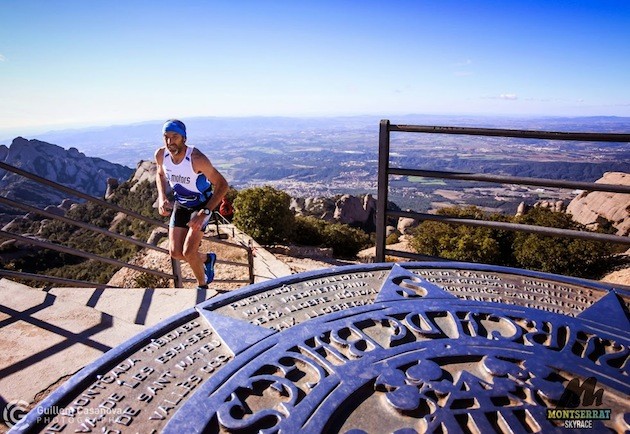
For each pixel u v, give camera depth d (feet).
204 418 4.61
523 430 4.51
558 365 5.56
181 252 10.33
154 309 9.65
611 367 5.53
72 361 7.16
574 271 42.75
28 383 6.59
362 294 7.55
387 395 4.94
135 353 5.81
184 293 10.41
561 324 6.57
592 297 7.59
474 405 4.89
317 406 4.79
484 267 8.69
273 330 6.29
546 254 43.14
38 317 8.47
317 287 7.82
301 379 5.30
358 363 5.53
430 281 8.13
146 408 4.81
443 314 6.92
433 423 4.55
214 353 5.82
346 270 8.45
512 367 5.48
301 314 6.81
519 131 9.33
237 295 7.33
